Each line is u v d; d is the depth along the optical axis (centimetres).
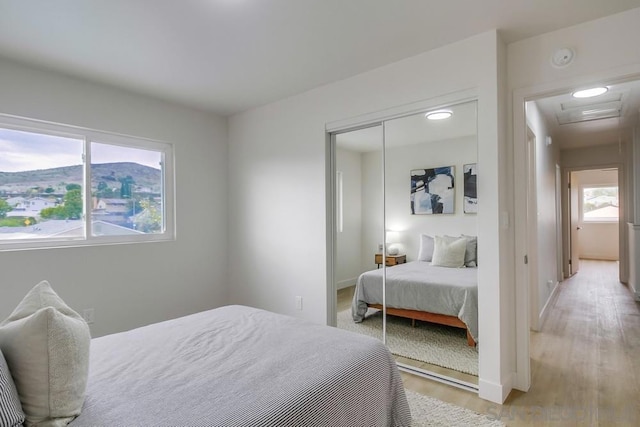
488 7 199
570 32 219
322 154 321
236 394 120
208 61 266
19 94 263
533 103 340
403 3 195
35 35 224
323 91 318
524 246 239
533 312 358
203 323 198
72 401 109
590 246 916
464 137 246
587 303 462
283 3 193
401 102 268
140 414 108
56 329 110
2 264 254
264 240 371
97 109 305
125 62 266
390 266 290
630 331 354
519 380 240
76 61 263
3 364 101
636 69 198
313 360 147
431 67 252
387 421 160
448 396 231
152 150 351
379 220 295
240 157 397
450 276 257
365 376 147
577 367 274
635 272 474
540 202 382
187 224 371
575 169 634
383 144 289
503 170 231
